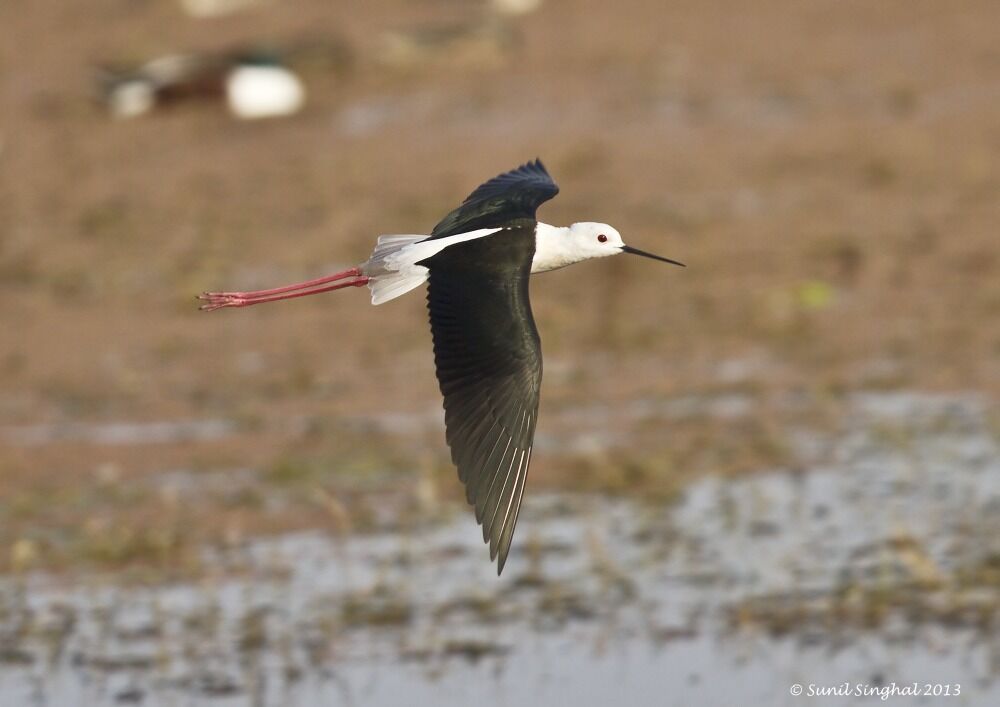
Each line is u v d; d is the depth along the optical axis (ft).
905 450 42.47
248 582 36.11
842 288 55.16
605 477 41.37
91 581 36.58
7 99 82.28
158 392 49.19
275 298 30.68
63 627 34.35
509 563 36.70
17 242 64.34
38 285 59.26
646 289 56.39
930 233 59.06
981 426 43.96
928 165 65.41
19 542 37.78
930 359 49.08
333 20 92.79
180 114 78.59
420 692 31.19
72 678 32.12
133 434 45.93
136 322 55.31
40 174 72.33
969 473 40.75
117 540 38.45
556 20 89.30
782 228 60.64
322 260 60.23
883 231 59.67
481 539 38.06
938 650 32.24
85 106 80.38
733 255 58.65
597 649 32.71
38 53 89.51
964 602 33.94
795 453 42.65
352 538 38.27
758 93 75.05
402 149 71.77
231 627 34.06
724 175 66.33
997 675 31.27
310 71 81.76
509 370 23.35
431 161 70.03
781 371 48.91
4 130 77.97
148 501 40.98
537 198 26.86
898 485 40.27
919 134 68.59
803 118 71.67
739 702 30.63
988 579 34.83
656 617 33.94
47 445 45.34
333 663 32.40
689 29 85.46
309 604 34.94
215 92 78.02
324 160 71.20
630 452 43.06
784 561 36.29
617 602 34.65
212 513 40.04
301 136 74.64
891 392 46.88
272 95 77.61
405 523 38.99
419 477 41.83
